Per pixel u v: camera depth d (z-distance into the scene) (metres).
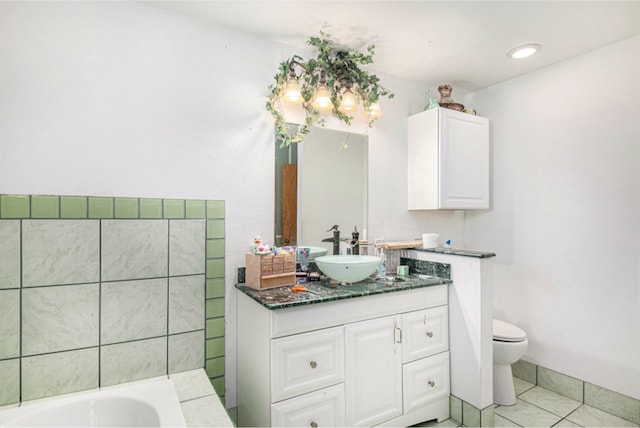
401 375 1.92
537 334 2.50
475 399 1.98
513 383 2.45
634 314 2.03
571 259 2.32
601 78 2.17
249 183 2.00
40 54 1.51
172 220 1.78
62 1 1.55
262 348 1.61
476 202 2.58
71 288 1.55
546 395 2.36
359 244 2.38
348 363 1.73
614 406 2.11
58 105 1.54
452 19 1.86
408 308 1.96
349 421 1.73
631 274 2.04
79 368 1.56
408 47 2.16
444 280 2.12
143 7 1.73
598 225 2.19
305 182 2.18
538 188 2.50
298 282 2.01
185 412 1.40
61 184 1.54
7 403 1.43
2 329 1.43
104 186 1.62
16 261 1.45
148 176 1.72
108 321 1.62
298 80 2.12
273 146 2.08
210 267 1.87
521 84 2.60
